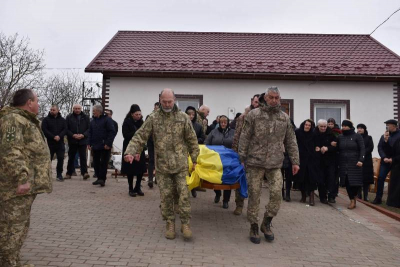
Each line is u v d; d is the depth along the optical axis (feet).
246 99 45.62
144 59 47.19
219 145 23.45
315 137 26.43
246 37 56.29
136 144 16.79
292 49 52.08
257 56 49.34
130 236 17.20
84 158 32.81
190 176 20.02
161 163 17.03
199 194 28.22
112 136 29.22
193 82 45.60
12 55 89.66
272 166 17.13
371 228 20.62
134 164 25.57
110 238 16.75
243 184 19.77
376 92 45.75
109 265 13.62
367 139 29.60
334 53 50.78
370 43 54.19
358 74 44.75
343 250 16.74
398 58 48.91
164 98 16.66
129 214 21.15
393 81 45.47
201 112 28.14
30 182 12.32
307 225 20.71
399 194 21.62
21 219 12.23
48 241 15.88
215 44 53.26
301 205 25.95
